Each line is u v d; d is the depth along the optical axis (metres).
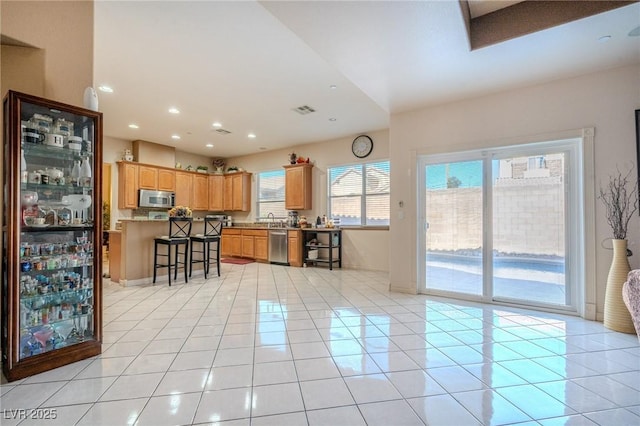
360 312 3.31
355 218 6.41
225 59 3.22
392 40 2.45
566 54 2.70
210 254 5.88
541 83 3.28
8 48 2.13
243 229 7.45
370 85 3.32
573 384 1.89
